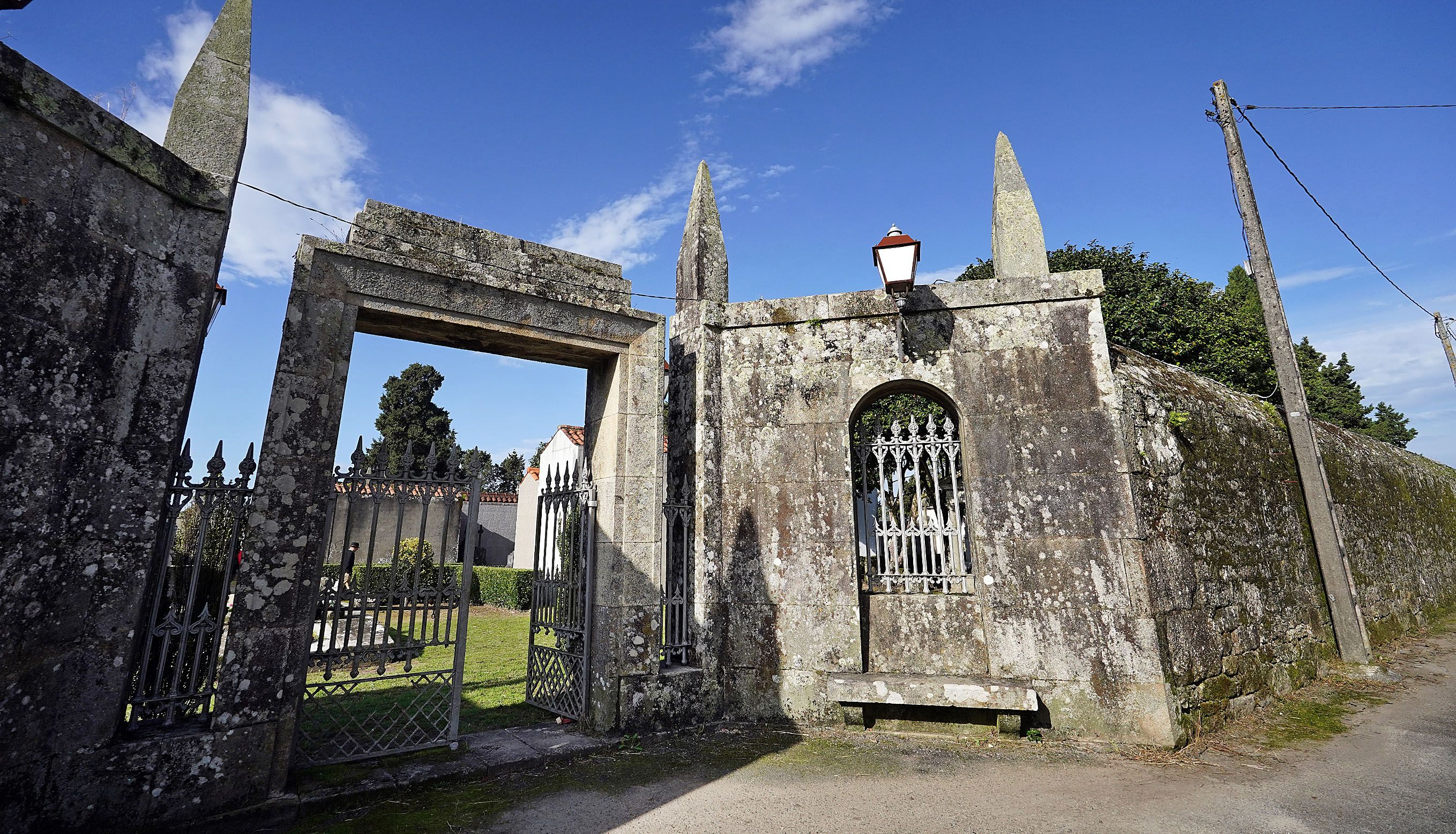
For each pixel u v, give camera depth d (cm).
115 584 373
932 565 681
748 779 498
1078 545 610
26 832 331
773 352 717
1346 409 2848
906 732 607
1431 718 643
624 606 604
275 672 430
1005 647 610
